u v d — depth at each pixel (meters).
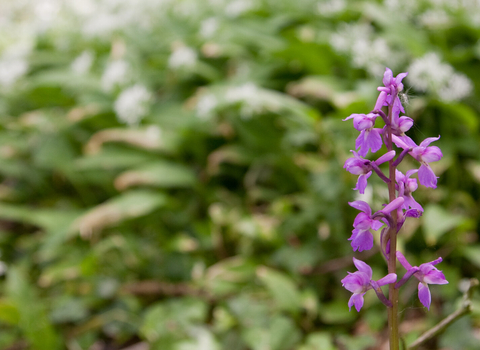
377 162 0.48
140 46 1.67
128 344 0.89
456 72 1.20
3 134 1.43
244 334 0.77
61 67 1.66
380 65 1.18
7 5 2.47
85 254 1.09
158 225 1.14
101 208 1.05
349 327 0.82
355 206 0.49
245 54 1.52
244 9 1.63
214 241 1.03
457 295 0.81
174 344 0.76
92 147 1.20
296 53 1.28
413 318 0.80
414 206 0.49
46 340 0.81
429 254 0.89
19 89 1.55
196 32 1.74
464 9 1.40
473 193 1.06
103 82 1.37
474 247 0.88
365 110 1.00
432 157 0.48
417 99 1.04
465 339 0.69
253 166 1.21
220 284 0.89
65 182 1.41
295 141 1.05
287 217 1.00
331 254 0.92
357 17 1.53
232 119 1.21
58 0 1.89
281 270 0.94
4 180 1.45
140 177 1.10
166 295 0.96
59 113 1.52
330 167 0.98
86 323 0.91
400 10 1.41
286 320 0.77
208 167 1.21
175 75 1.46
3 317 0.81
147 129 1.24
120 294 0.96
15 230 1.31
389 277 0.49
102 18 1.66
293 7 1.62
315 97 1.29
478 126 1.12
